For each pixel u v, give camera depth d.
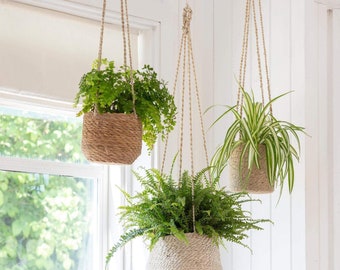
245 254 3.54
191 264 2.67
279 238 3.40
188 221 2.74
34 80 3.22
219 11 3.82
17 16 3.20
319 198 3.38
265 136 2.98
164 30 3.65
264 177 2.96
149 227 2.78
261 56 3.61
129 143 2.58
